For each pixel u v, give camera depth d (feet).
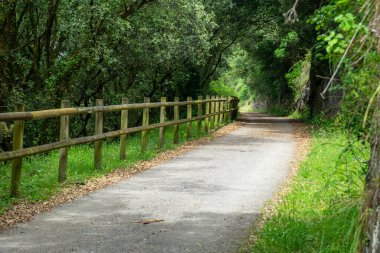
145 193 26.58
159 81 72.74
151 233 19.26
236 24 102.73
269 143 52.90
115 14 51.78
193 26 65.36
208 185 28.99
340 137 46.26
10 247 17.33
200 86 101.96
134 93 66.85
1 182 27.53
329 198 24.04
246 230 19.75
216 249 17.38
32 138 49.60
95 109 31.27
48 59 51.16
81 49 50.78
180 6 60.23
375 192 12.44
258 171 34.17
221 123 75.87
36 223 20.47
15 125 24.08
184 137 56.03
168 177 31.50
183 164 37.04
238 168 35.40
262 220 21.15
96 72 56.13
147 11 57.88
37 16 50.98
